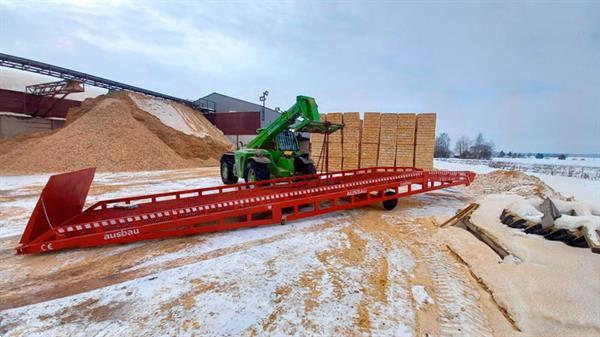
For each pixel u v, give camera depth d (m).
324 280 2.96
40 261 3.46
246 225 4.49
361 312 2.40
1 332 2.17
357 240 4.20
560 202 4.30
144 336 2.12
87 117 17.03
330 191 5.29
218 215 4.25
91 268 3.28
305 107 6.54
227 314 2.38
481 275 2.95
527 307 2.29
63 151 14.11
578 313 2.15
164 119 21.72
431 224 5.02
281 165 7.55
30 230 3.52
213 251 3.76
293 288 2.80
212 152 21.44
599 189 9.66
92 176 4.54
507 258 3.20
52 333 2.16
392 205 6.09
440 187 6.50
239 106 30.44
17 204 6.57
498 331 2.14
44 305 2.54
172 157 17.36
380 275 3.08
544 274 2.69
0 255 3.64
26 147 15.02
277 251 3.76
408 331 2.16
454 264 3.36
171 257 3.57
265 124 30.66
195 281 2.96
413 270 3.20
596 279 2.52
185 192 5.24
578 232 3.21
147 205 4.86
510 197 5.74
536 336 2.03
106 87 21.56
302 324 2.25
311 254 3.66
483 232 4.07
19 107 19.91
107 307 2.51
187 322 2.28
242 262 3.41
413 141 11.45
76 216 4.17
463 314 2.36
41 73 17.56
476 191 8.52
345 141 12.54
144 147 16.62
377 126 12.01
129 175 12.81
